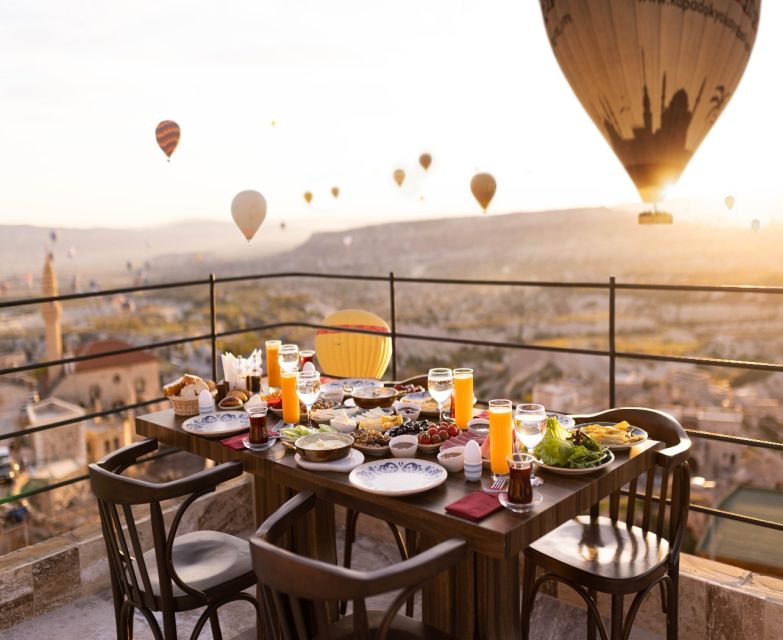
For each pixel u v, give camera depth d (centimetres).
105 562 300
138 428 257
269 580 148
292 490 235
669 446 228
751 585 245
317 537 229
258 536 166
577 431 199
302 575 142
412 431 220
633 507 228
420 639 173
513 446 205
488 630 180
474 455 187
